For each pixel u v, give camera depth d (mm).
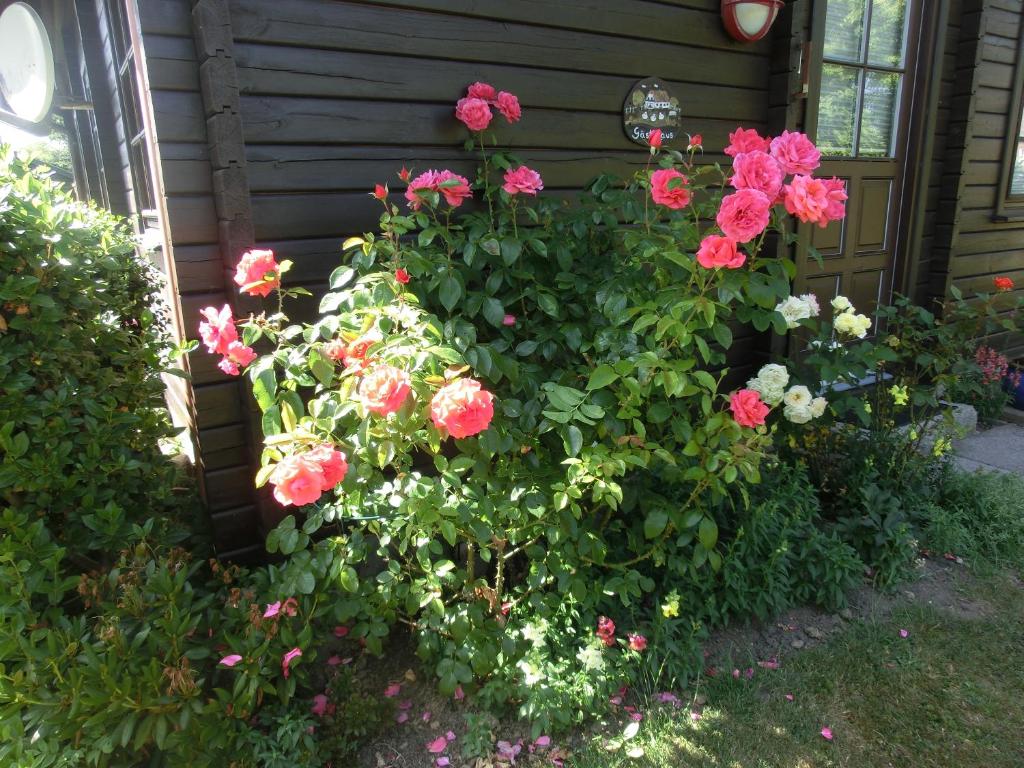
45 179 2504
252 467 2281
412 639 2154
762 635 2262
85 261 2172
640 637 1950
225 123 1952
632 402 1861
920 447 3430
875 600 2445
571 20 2600
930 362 3117
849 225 3977
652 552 2082
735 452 1883
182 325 2111
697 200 3104
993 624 2309
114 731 1444
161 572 1701
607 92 2771
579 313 2250
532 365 2115
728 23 2979
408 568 2111
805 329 3754
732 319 3355
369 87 2232
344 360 1650
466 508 1717
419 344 1595
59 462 1937
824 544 2449
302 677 1790
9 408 1920
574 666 1966
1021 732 1861
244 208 2023
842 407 2846
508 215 2420
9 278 1888
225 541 2285
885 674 2074
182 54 1969
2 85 4457
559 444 2064
